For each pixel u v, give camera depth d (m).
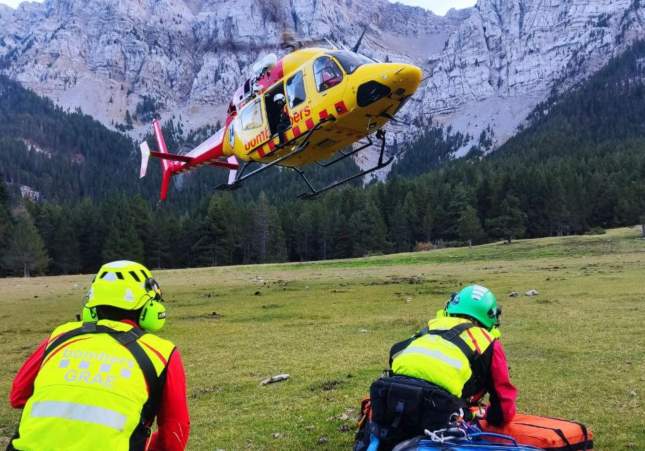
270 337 16.84
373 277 42.97
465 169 151.25
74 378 3.29
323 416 8.68
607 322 15.76
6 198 93.62
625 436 7.11
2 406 10.40
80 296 35.62
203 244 100.56
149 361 3.40
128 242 93.56
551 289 26.41
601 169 131.12
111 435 3.18
